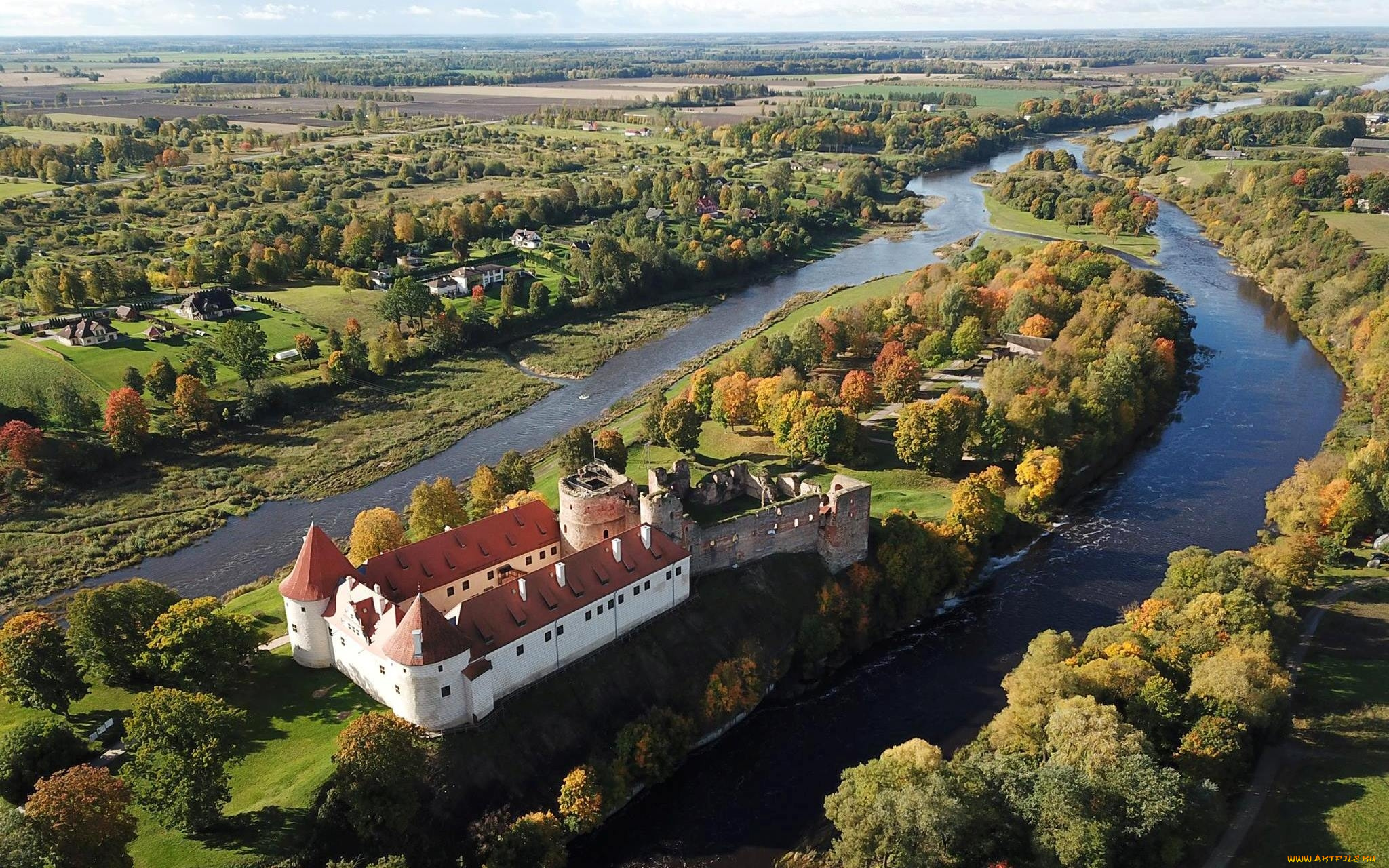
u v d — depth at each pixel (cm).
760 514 14375
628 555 12888
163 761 9338
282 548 17175
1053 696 11019
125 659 11575
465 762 10775
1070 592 15312
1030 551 16588
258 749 10694
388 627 11019
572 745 11500
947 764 10262
